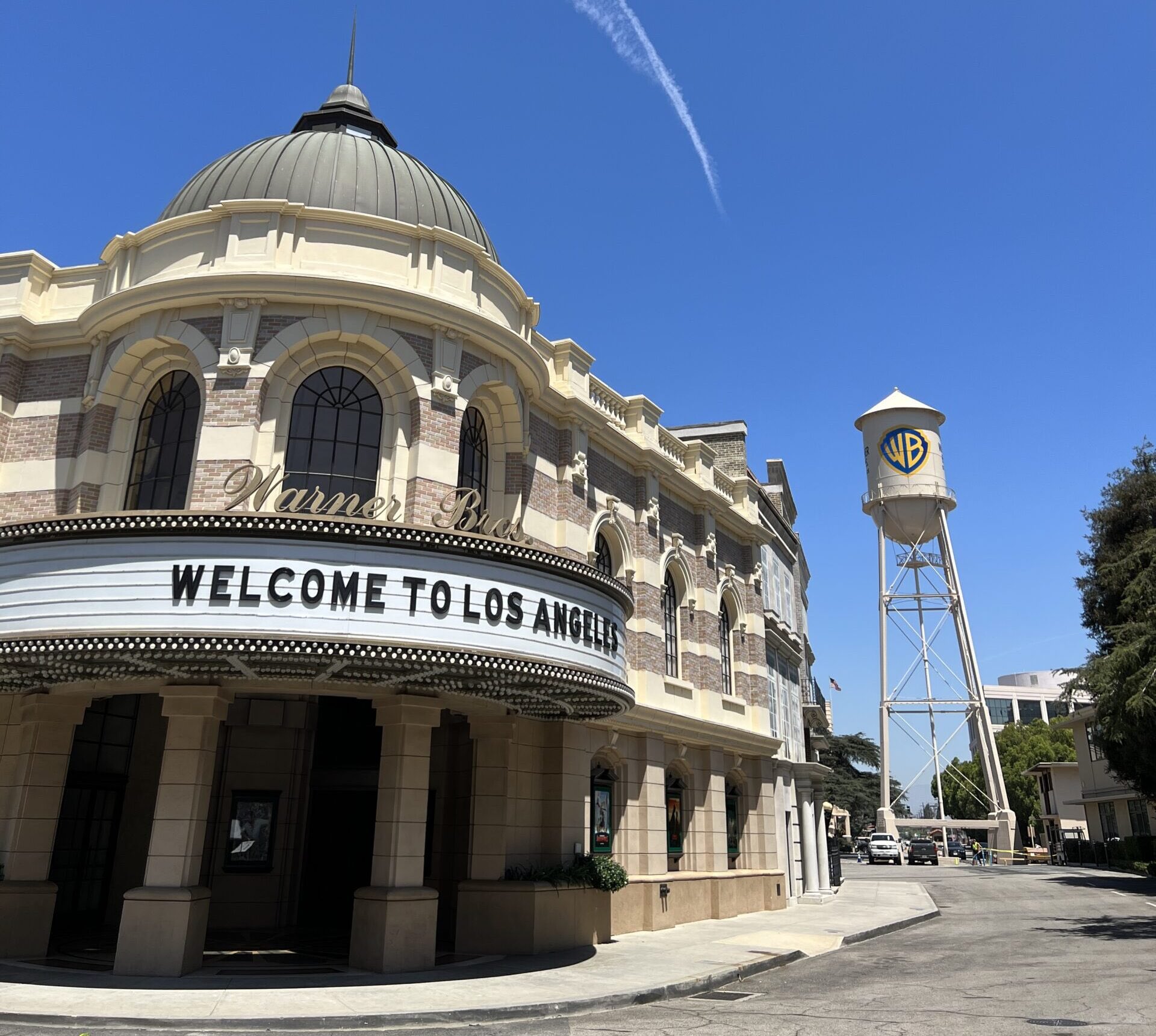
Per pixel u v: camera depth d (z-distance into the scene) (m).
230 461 13.20
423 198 17.20
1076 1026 9.41
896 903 27.70
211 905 16.50
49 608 10.80
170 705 12.59
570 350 19.09
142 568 10.73
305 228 14.67
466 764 17.19
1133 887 32.56
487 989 11.48
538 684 12.62
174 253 14.98
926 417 53.16
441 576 11.52
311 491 13.67
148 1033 8.96
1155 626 19.53
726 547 25.98
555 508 18.08
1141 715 19.27
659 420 22.84
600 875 16.41
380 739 18.00
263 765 17.36
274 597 10.67
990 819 55.44
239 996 10.50
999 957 15.69
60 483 14.79
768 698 27.31
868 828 86.38
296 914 17.05
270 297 13.87
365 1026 9.60
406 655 10.98
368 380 14.51
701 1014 10.70
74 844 16.44
